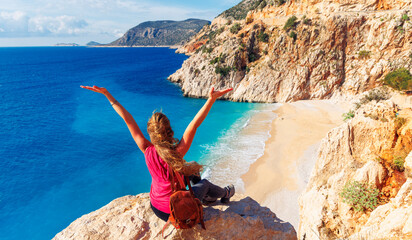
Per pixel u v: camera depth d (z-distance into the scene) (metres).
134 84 118.25
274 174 36.09
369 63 70.69
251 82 81.25
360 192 12.23
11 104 86.56
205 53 96.75
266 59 82.19
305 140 47.59
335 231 12.73
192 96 91.44
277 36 82.50
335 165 17.20
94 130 62.66
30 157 48.19
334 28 73.81
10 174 41.97
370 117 15.93
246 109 73.19
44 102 89.81
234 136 52.31
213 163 40.69
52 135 59.28
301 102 75.50
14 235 29.50
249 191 32.72
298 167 37.53
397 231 6.04
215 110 73.25
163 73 154.75
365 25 72.31
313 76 76.38
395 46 67.31
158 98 91.38
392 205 9.06
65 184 39.41
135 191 37.75
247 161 40.72
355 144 16.42
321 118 60.34
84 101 91.06
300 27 78.50
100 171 43.25
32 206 34.31
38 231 30.19
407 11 67.56
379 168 12.55
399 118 15.08
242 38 87.94
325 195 14.43
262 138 50.31
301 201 17.11
